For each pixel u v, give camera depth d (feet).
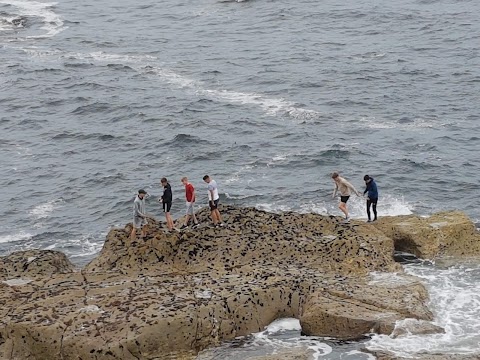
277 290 278.05
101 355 247.70
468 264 312.91
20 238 377.71
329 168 445.37
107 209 406.21
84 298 271.90
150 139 503.61
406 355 245.45
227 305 267.39
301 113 540.93
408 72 626.23
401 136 492.95
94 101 581.53
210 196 320.70
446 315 272.92
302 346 259.60
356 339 260.21
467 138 485.56
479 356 239.91
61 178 449.89
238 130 513.45
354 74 626.64
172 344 254.68
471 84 590.96
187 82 627.87
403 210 386.32
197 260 304.71
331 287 280.92
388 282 288.30
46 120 548.72
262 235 317.83
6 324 257.34
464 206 391.86
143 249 306.55
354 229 324.39
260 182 431.43
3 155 488.44
